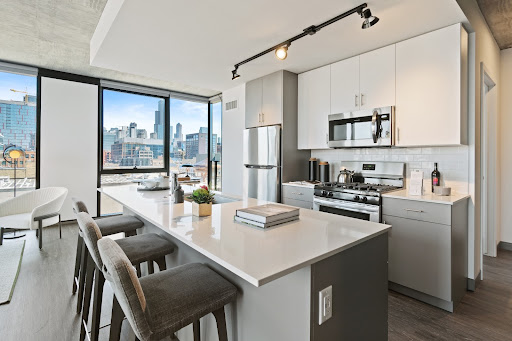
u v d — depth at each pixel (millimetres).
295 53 3027
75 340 1851
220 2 2041
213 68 3543
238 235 1309
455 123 2361
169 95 5672
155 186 2891
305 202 3342
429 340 1860
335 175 3695
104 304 2324
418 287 2354
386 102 2812
